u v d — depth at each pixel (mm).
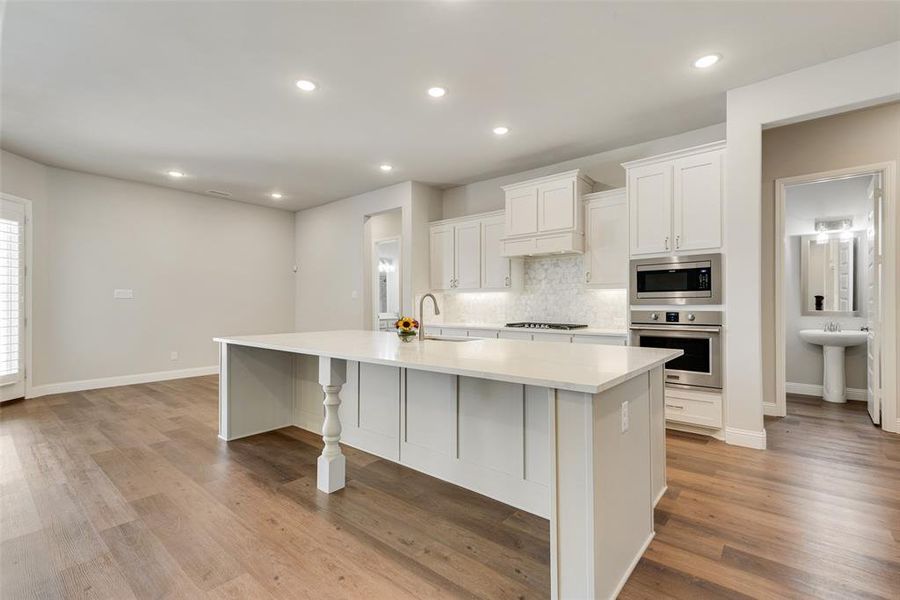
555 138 4109
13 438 3404
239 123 3734
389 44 2598
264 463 2918
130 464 2889
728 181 3195
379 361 2084
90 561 1823
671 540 1965
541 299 5055
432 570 1771
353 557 1856
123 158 4637
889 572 1713
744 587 1640
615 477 1637
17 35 2463
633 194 3766
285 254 7281
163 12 2277
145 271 5684
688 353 3459
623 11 2303
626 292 4227
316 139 4121
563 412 1513
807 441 3264
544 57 2746
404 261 5688
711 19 2375
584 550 1474
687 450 3086
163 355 5836
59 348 4973
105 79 2980
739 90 3139
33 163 4684
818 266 4789
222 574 1738
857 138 3701
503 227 5039
